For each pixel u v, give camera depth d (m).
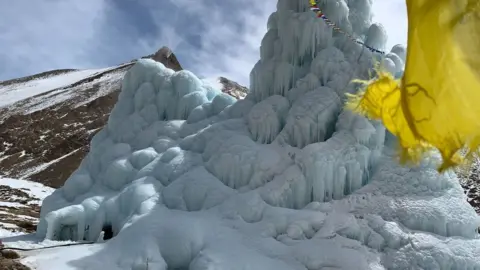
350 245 11.50
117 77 82.19
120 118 18.06
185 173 14.52
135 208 13.70
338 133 13.67
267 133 14.74
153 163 15.38
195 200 13.60
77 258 11.72
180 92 17.91
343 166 13.31
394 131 3.06
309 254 11.34
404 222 12.23
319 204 12.81
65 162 52.88
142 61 18.67
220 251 11.42
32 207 30.23
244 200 12.91
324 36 15.41
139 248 11.60
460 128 2.40
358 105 3.33
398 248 11.55
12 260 11.44
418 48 2.50
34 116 66.31
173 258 11.64
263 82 16.16
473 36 2.35
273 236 12.14
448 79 2.40
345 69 14.88
